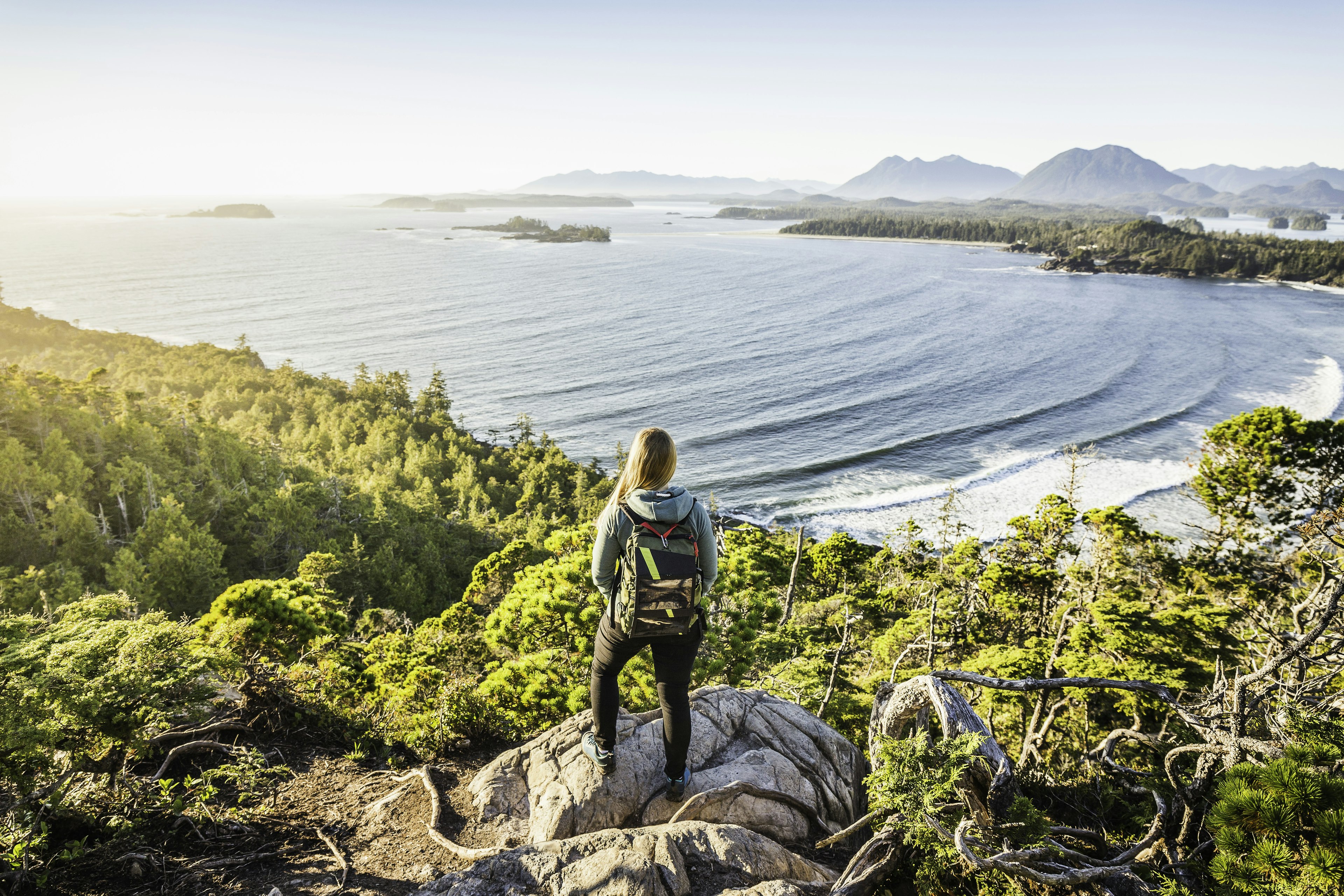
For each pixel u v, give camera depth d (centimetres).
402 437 11362
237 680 580
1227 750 351
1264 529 2514
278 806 446
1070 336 15962
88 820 393
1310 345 14275
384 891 346
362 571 5844
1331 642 647
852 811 421
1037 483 7219
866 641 2509
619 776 384
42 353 15412
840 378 13188
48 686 423
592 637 1066
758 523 6881
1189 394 10612
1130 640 1595
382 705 626
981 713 1545
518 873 304
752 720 452
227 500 7194
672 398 12775
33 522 6106
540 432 11606
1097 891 337
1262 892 276
